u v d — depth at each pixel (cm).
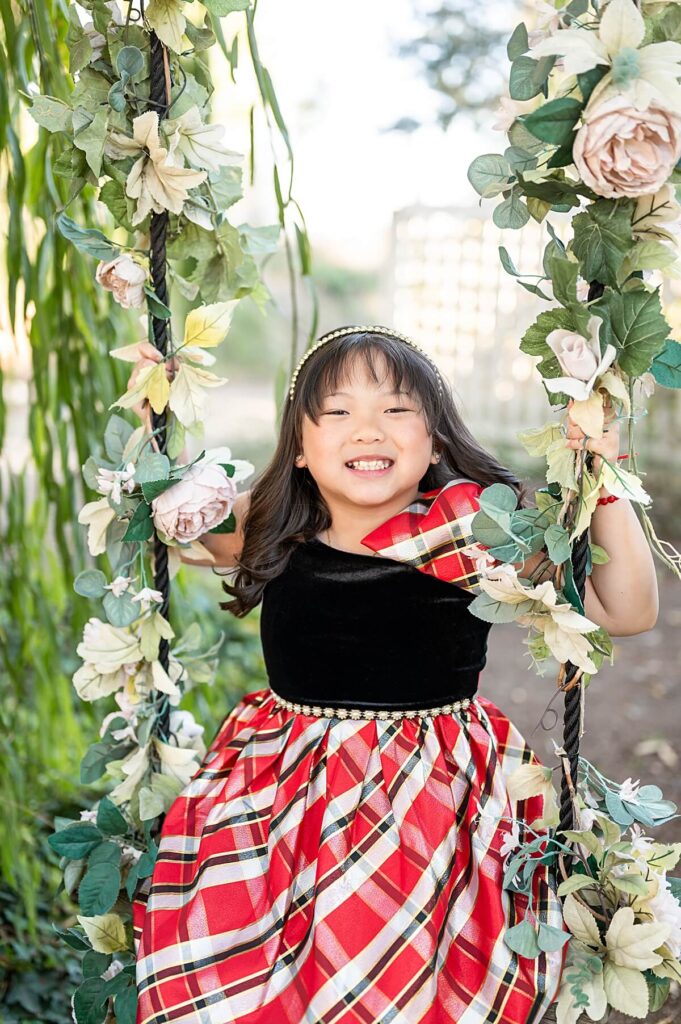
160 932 129
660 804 125
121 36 131
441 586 140
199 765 150
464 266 659
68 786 237
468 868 130
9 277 173
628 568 126
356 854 128
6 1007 177
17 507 199
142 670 143
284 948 126
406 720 138
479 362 661
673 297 511
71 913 204
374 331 146
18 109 172
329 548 146
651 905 119
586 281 112
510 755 144
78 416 189
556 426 117
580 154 104
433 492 150
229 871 133
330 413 140
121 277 129
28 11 156
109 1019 137
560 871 126
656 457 540
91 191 177
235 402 897
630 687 344
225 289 153
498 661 383
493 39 707
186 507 133
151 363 135
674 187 110
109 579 204
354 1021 117
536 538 117
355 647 139
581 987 117
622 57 101
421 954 121
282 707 145
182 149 132
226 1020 121
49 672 210
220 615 342
